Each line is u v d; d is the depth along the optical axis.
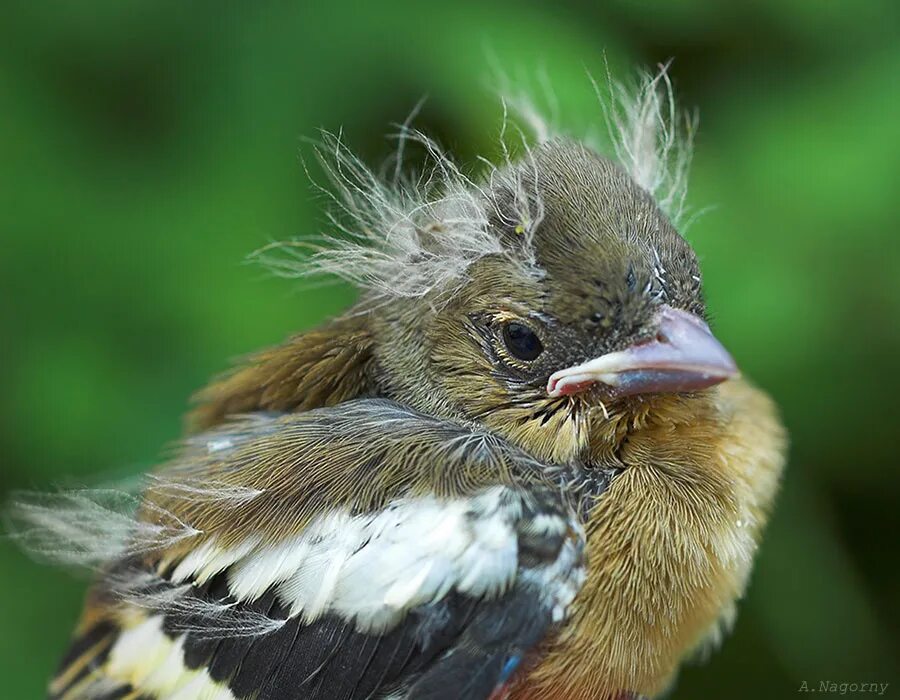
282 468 0.68
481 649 0.68
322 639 0.68
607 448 0.69
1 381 0.72
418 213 0.69
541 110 0.72
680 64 0.73
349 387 0.69
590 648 0.68
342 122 0.73
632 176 0.70
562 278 0.68
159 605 0.68
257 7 0.73
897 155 0.72
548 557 0.68
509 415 0.69
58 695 0.69
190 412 0.70
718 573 0.68
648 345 0.68
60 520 0.69
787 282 0.72
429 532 0.68
